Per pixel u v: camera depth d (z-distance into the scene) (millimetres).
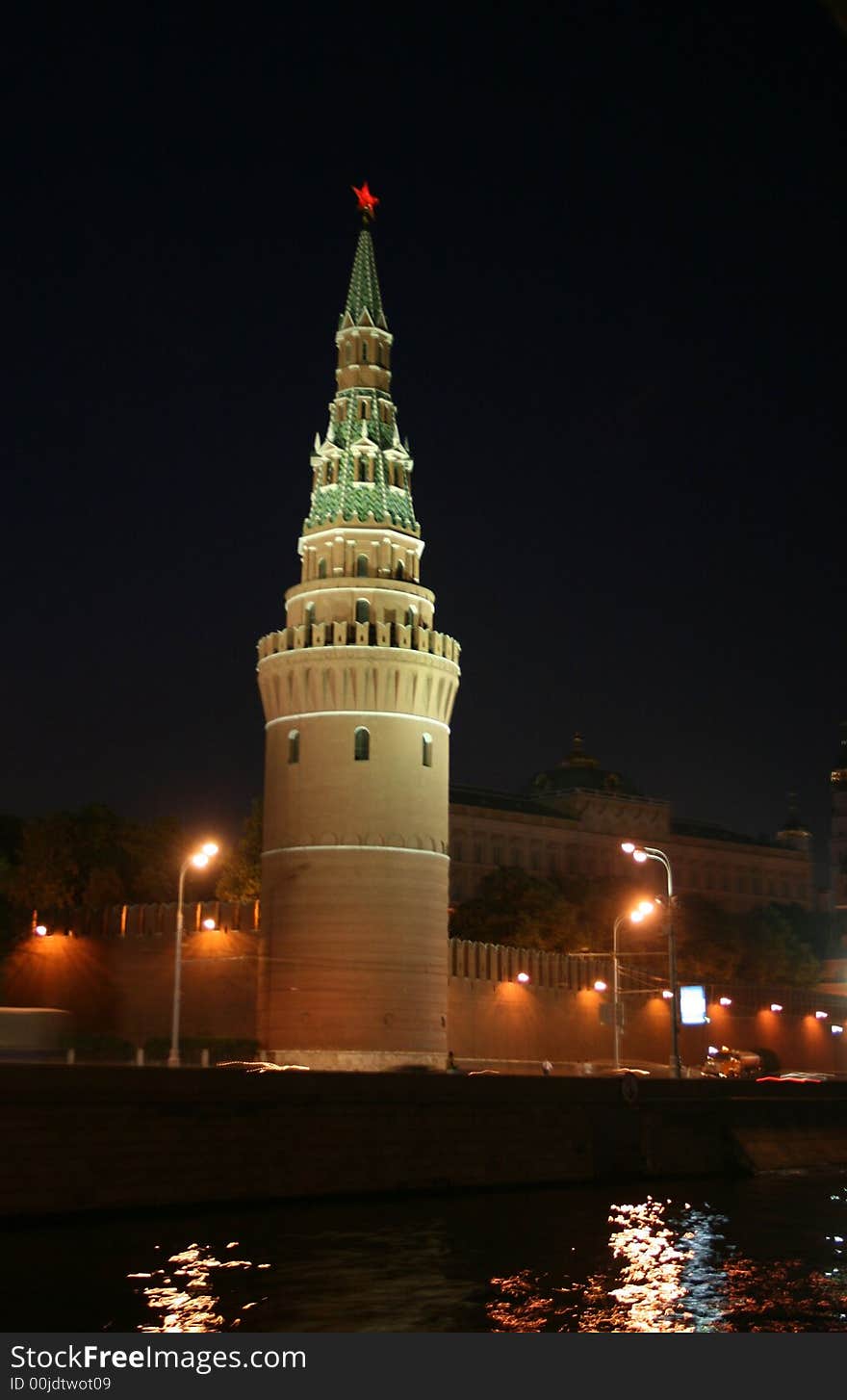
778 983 155000
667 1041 123062
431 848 88688
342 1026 84625
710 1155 63750
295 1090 47312
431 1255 38781
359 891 86062
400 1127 50500
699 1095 64750
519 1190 53906
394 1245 40031
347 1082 48906
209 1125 45031
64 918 104375
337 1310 31844
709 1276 37219
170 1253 37406
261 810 115438
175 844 115562
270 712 91188
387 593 90625
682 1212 49812
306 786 87938
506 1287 34844
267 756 91500
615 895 158500
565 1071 108000
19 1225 40250
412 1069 81312
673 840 194125
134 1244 38469
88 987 99750
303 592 91562
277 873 88250
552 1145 55969
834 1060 146875
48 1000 102125
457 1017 97750
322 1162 47844
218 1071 45406
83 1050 75000
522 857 175750
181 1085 44406
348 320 96188
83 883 108562
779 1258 40125
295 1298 32875
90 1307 31281
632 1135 59844
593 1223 46031
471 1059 98438
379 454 93750
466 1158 52344
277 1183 46406
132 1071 43281
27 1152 40844
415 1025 85938
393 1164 50000
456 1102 52469
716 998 130125
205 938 93938
